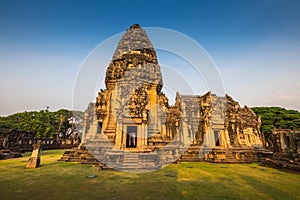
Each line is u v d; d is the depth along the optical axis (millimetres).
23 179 14109
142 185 12531
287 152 21781
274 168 21094
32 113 68438
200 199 9992
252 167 22109
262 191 11680
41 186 12156
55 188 11719
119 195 10414
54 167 19594
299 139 20656
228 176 16234
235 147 28203
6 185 12375
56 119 65938
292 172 18219
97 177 14891
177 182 13539
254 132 34250
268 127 47156
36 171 17359
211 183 13500
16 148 37219
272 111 51562
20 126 58844
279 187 12719
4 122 57906
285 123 47000
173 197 10227
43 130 59344
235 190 11797
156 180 14047
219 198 10211
